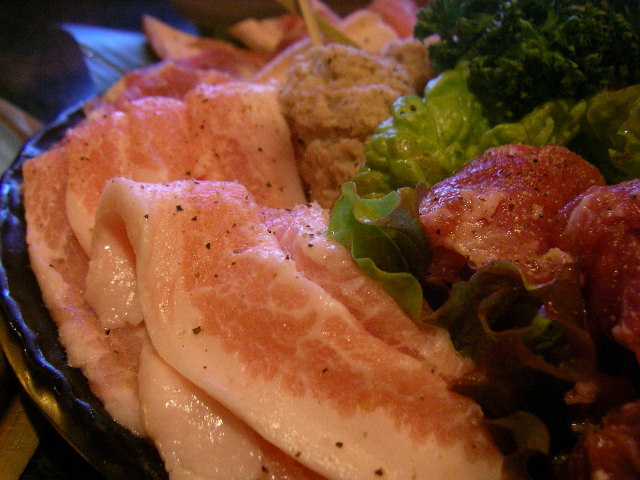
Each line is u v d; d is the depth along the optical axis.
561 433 0.12
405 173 0.17
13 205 0.20
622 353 0.12
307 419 0.12
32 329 0.16
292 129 0.20
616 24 0.16
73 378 0.14
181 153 0.19
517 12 0.17
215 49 0.32
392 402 0.12
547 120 0.17
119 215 0.15
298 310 0.13
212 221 0.15
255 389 0.12
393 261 0.13
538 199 0.14
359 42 0.28
